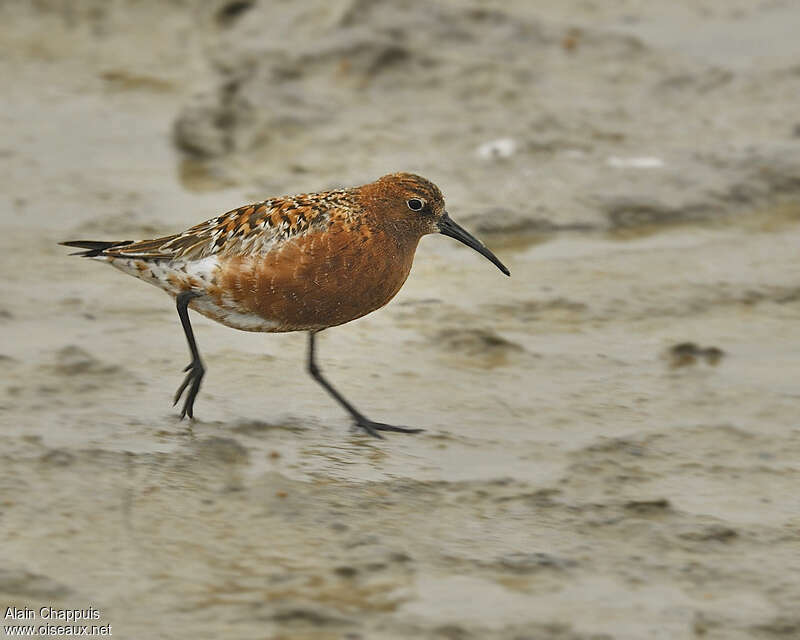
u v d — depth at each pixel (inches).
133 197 652.1
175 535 364.8
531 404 467.2
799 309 545.0
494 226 621.3
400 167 677.3
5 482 386.9
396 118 728.3
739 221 636.7
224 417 447.5
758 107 746.2
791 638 326.0
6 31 862.5
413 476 410.3
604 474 413.1
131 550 355.9
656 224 633.0
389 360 502.6
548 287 564.7
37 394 453.7
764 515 390.0
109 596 334.0
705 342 517.7
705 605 339.3
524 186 653.3
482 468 418.3
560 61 784.3
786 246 605.9
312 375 454.6
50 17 874.1
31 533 361.1
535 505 392.5
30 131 732.7
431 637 320.2
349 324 533.0
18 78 804.6
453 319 535.8
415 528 375.9
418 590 341.7
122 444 419.8
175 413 448.1
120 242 441.4
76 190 658.8
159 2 880.3
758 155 675.4
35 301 540.7
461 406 466.3
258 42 808.9
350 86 753.6
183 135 711.1
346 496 393.7
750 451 430.9
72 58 835.4
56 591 335.3
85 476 394.3
